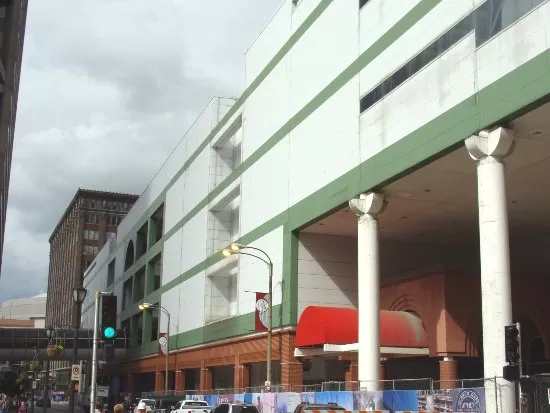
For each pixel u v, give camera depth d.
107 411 62.75
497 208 21.75
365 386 28.30
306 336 33.06
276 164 40.44
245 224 45.28
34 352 87.00
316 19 36.38
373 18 30.06
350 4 32.34
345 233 37.84
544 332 33.53
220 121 53.31
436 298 32.53
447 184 28.50
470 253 41.62
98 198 171.50
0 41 44.28
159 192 75.69
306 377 40.88
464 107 23.17
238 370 44.12
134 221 89.12
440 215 33.88
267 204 41.47
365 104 30.11
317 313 32.47
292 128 38.41
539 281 34.16
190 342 57.22
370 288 29.31
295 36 39.16
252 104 45.88
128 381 86.12
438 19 25.14
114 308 19.12
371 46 29.98
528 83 20.25
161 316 69.94
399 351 32.19
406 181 28.12
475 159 22.62
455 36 24.05
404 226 36.25
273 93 42.00
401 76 27.36
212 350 50.91
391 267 39.62
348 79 31.89
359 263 29.95
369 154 29.38
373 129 29.20
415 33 26.61
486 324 21.19
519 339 14.85
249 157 45.59
